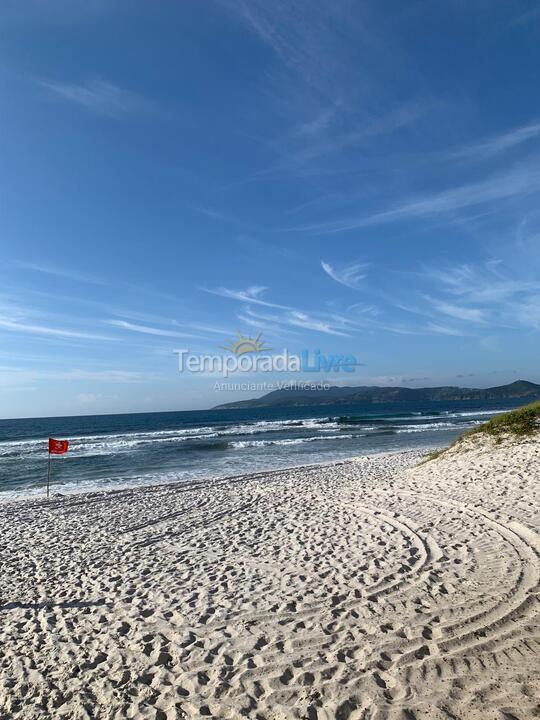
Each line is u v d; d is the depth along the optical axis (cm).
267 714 355
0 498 1602
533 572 559
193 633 488
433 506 923
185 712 364
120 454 2734
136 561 760
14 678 423
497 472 1088
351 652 426
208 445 3100
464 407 9869
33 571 737
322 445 2927
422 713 340
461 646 418
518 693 351
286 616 509
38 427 6731
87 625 526
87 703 380
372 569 625
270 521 961
